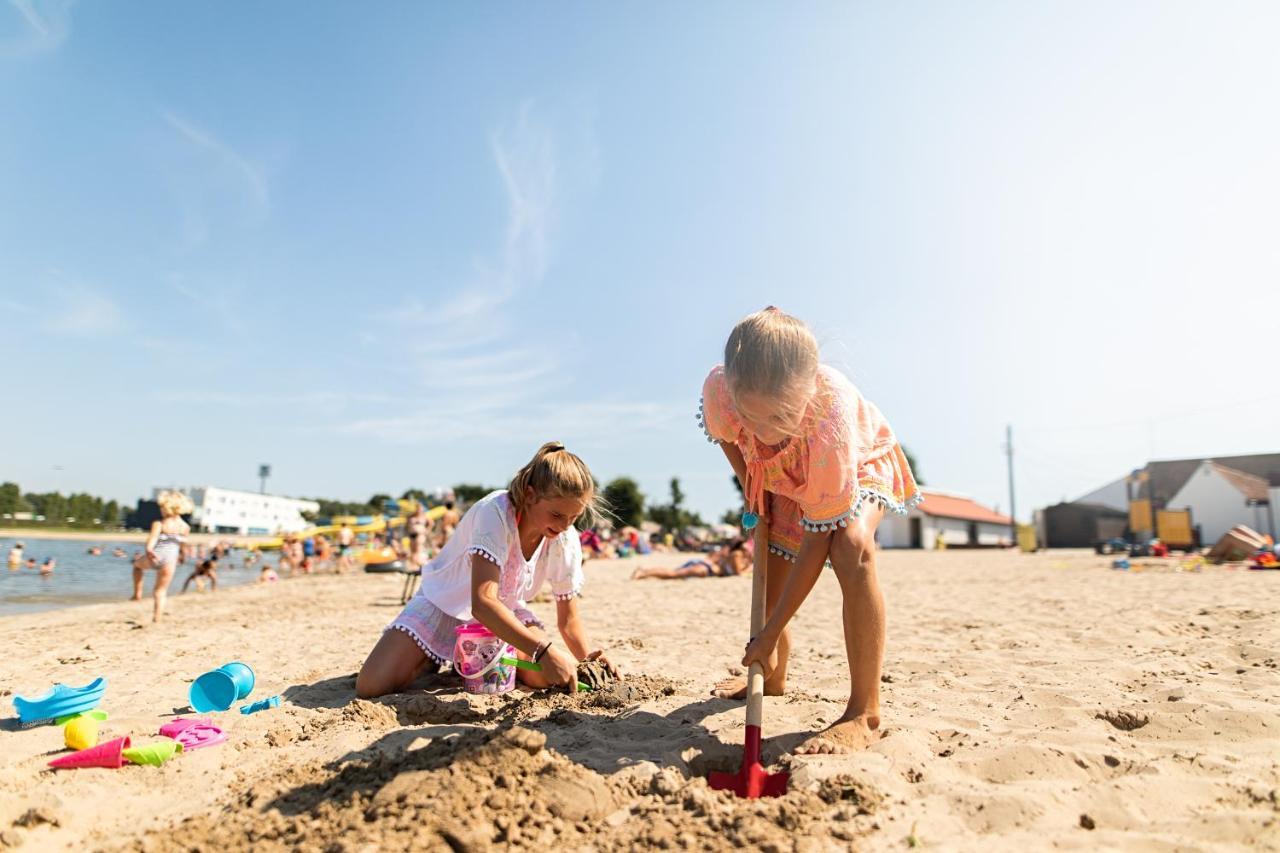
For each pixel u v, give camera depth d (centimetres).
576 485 371
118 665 518
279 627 741
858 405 313
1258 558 1469
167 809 243
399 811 217
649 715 334
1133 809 224
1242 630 574
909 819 220
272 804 238
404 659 405
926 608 854
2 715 367
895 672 451
